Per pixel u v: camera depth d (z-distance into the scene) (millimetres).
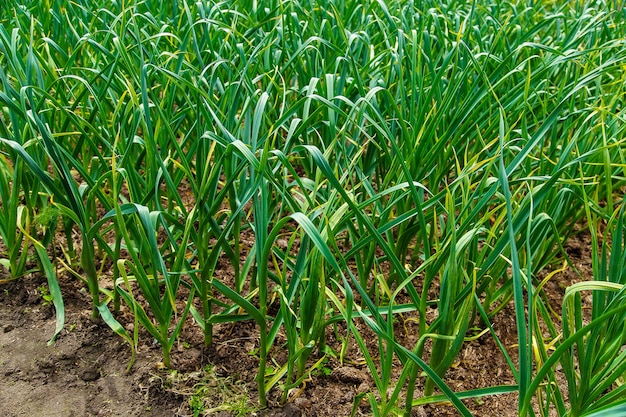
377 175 2727
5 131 2242
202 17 2900
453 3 3566
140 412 2043
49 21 3131
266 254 1835
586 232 3137
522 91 2510
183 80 2123
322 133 2711
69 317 2373
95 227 2078
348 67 2805
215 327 2352
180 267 2018
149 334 2312
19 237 2406
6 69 2736
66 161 2342
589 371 1655
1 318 2383
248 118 2209
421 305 1881
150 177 2170
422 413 2051
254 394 2104
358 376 2182
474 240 2170
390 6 3713
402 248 2443
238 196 2268
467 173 1921
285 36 2982
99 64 2803
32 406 2051
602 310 1739
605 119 2666
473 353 2363
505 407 2145
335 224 1902
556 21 3559
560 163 2070
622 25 3479
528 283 1540
